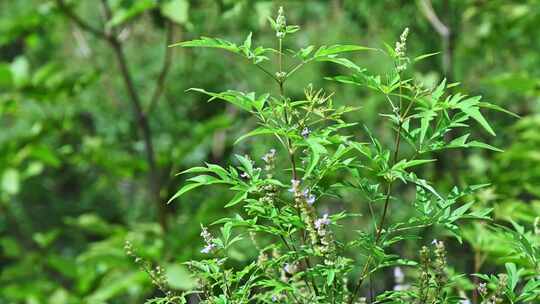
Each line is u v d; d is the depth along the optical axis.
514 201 4.48
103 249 7.05
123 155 8.77
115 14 6.52
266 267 2.43
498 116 9.13
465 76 9.10
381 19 9.16
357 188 2.37
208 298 2.36
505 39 8.09
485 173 6.22
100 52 10.89
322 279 2.42
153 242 7.05
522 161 6.00
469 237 3.58
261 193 2.39
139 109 7.24
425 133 2.20
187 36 8.05
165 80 10.61
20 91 7.43
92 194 13.83
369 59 9.32
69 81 7.47
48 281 8.02
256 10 6.03
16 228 11.42
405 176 2.21
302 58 2.26
